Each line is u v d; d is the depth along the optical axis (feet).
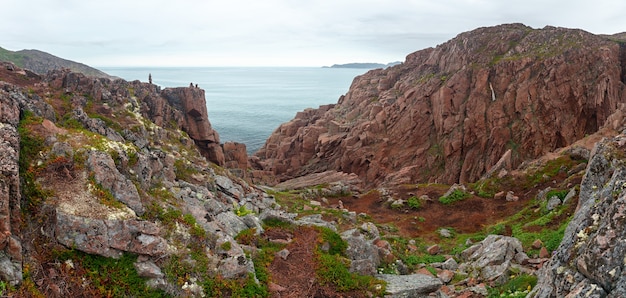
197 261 46.06
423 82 264.93
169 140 114.93
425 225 104.32
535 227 81.30
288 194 122.01
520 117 210.18
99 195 45.21
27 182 43.19
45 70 518.37
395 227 101.86
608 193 41.57
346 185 150.20
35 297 34.40
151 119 131.95
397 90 298.76
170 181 70.08
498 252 64.34
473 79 228.02
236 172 154.71
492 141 209.46
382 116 249.96
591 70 210.18
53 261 39.01
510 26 282.36
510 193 116.26
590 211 40.06
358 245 62.34
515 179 123.65
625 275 30.58
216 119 528.22
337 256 57.00
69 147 49.06
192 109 157.48
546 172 120.88
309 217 84.12
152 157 65.62
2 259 34.76
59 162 46.78
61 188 44.32
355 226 85.30
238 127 466.29
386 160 230.68
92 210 42.83
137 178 55.57
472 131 215.51
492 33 270.87
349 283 50.96
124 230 42.47
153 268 42.16
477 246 74.18
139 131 98.84
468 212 111.24
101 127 79.25
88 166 48.11
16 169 40.65
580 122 204.33
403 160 228.02
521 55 232.73
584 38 228.84
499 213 106.93
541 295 38.19
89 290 38.29
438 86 237.45
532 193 113.50
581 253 35.88
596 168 62.90
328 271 52.39
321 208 100.27
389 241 85.05
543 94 208.74
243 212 70.08
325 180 186.29
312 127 267.18
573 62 213.46
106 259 41.14
